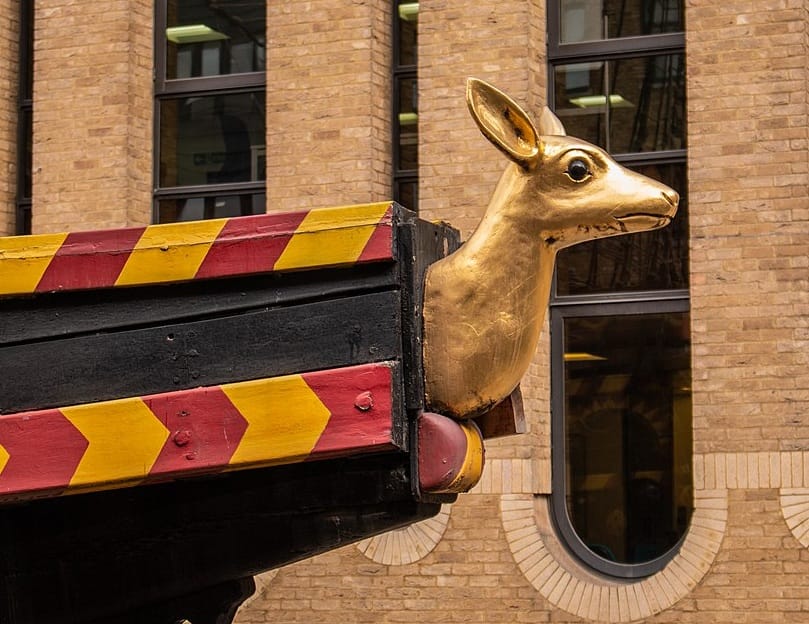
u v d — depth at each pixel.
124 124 12.23
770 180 10.47
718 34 10.68
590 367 11.14
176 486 5.13
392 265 4.79
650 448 10.91
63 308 5.01
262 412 4.76
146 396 4.88
